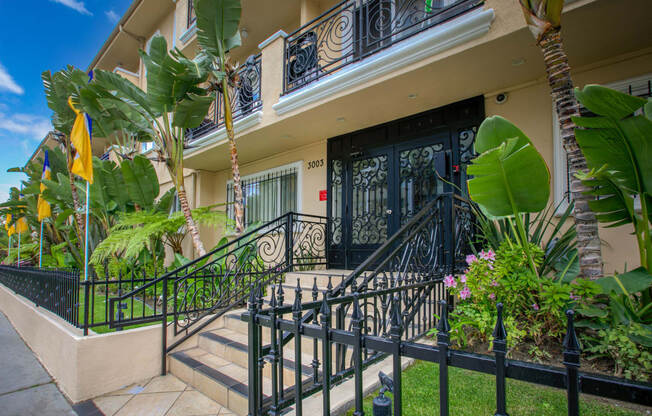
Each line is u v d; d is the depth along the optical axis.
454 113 5.52
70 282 4.22
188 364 3.74
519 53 4.10
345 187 6.93
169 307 5.75
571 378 0.99
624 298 2.65
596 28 3.62
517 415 2.31
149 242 8.08
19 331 6.06
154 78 6.24
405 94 5.19
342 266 6.85
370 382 2.74
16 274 7.46
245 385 3.18
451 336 3.16
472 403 2.45
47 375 4.00
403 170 6.12
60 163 12.18
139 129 8.15
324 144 7.41
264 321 2.00
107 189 9.23
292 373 3.16
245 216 9.24
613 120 2.44
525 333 2.84
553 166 4.55
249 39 9.67
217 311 4.97
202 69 5.93
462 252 4.58
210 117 9.24
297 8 8.40
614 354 2.55
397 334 1.40
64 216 9.95
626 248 4.01
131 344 3.75
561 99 3.03
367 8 5.17
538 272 3.30
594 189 2.82
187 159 8.90
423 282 3.45
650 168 2.46
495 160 2.77
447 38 4.10
